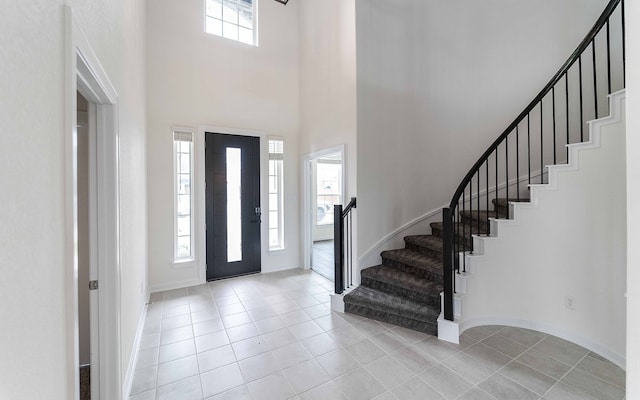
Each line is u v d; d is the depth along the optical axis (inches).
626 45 35.8
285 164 179.6
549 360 83.7
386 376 77.5
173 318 113.1
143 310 114.0
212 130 156.8
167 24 146.6
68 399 34.5
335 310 120.0
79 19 40.6
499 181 148.2
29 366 26.7
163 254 144.6
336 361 84.6
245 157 167.3
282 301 130.3
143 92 124.0
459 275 101.9
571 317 93.1
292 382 75.6
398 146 141.4
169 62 146.7
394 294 118.0
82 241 80.6
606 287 84.6
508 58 145.5
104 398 61.3
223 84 160.7
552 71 138.6
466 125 150.8
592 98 133.7
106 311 61.2
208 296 136.0
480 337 97.0
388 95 137.8
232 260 164.9
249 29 173.2
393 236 141.6
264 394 71.4
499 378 76.1
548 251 97.3
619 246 82.0
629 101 35.4
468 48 149.7
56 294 32.3
